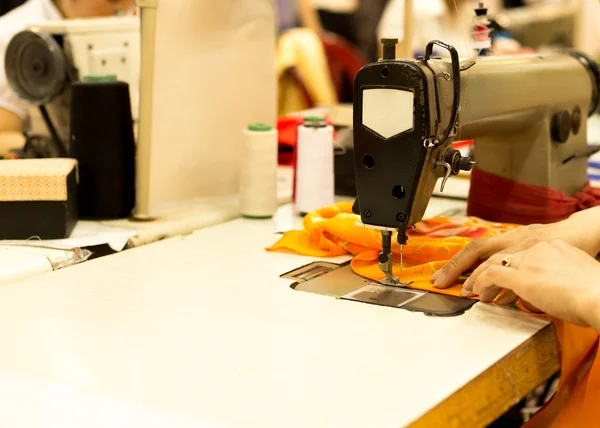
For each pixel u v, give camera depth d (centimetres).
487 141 159
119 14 230
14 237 144
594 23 322
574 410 114
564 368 110
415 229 145
